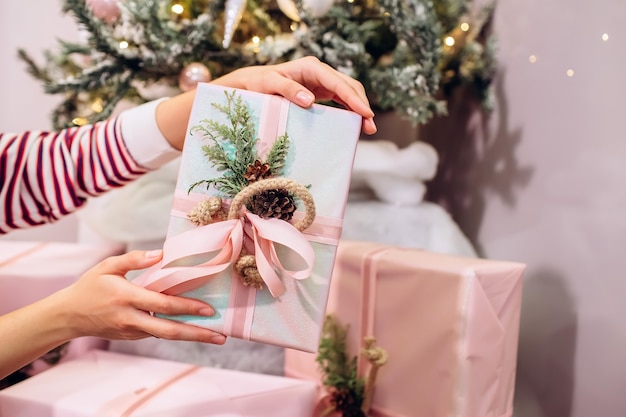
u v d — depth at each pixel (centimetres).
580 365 113
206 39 118
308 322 82
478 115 140
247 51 121
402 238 131
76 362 104
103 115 120
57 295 83
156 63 116
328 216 82
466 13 132
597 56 110
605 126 109
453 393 93
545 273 121
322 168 82
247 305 82
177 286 81
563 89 117
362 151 132
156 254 80
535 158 123
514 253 129
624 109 106
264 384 98
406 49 121
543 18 121
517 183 128
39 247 129
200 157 82
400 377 100
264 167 80
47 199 108
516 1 128
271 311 82
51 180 107
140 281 81
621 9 106
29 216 109
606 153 108
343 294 109
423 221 132
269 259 81
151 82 127
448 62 132
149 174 131
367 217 131
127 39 117
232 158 82
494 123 135
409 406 99
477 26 133
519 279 99
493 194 135
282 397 96
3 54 179
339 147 82
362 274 105
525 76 126
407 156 133
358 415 102
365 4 125
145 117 104
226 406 92
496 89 133
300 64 89
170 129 102
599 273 110
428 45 115
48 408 90
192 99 100
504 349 98
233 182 81
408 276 99
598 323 110
